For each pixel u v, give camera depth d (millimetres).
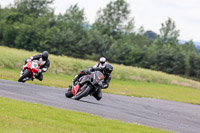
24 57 125938
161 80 166000
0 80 54125
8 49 140500
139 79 157125
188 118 45750
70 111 33438
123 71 157250
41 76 54750
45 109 32281
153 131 29484
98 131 25781
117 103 51625
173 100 82062
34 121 26234
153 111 47812
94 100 50844
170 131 31891
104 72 43312
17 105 31906
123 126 29453
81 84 43188
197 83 178875
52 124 26000
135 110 45344
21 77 53188
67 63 136750
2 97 35906
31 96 41594
